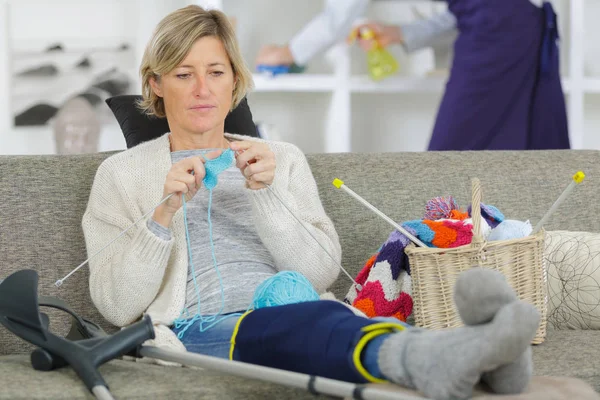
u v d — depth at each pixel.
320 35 4.70
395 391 1.52
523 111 4.20
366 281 2.26
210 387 1.70
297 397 1.74
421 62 5.54
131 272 2.10
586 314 2.33
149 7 4.98
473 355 1.43
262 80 4.97
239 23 5.28
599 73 5.63
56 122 4.85
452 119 4.20
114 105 2.74
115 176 2.31
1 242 2.33
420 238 2.17
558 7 5.48
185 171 2.06
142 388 1.68
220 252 2.22
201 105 2.27
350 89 5.11
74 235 2.39
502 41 4.12
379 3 5.43
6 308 1.84
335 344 1.63
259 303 1.99
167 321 2.11
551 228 2.71
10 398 1.62
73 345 1.74
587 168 2.81
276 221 2.19
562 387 1.58
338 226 2.59
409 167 2.69
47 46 4.89
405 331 1.58
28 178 2.39
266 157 2.15
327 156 2.68
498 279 1.50
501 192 2.71
